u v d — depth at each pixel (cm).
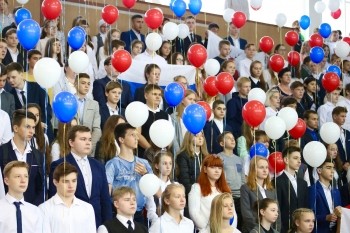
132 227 670
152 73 993
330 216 875
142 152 872
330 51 1476
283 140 1018
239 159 874
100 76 1093
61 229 639
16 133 699
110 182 730
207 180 777
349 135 1098
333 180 965
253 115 816
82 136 691
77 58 872
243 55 1310
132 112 752
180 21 1445
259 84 1177
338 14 1461
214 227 733
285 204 863
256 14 1683
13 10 1213
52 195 680
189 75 1097
